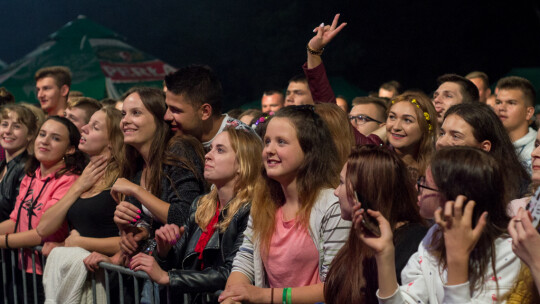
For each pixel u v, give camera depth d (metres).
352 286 2.21
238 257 2.68
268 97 7.71
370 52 20.72
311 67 3.99
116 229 3.60
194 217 2.99
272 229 2.60
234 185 2.89
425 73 20.52
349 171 2.24
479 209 1.91
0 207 4.42
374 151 2.25
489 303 1.87
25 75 11.58
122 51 12.00
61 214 3.63
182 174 3.25
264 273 2.64
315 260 2.50
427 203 2.04
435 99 4.32
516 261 1.87
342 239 2.42
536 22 19.42
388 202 2.20
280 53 21.39
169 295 2.87
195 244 2.88
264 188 2.66
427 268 2.02
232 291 2.45
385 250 1.97
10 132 4.58
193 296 2.87
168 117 3.43
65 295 3.44
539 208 1.77
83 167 4.10
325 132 2.60
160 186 3.31
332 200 2.48
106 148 3.71
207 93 3.46
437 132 3.92
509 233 1.79
